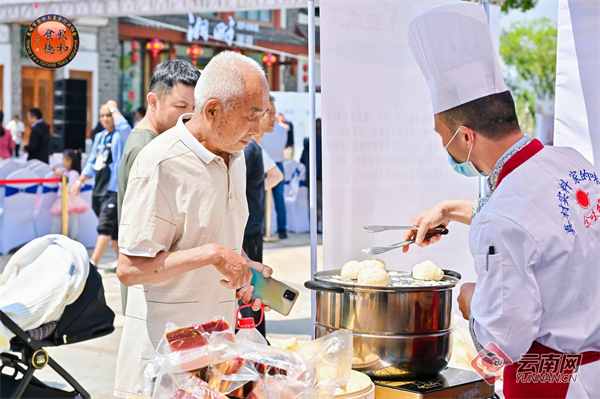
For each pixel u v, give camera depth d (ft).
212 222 5.61
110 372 11.87
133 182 5.41
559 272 4.50
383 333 5.16
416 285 5.33
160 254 5.35
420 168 7.80
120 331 14.58
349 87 7.23
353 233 7.34
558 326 4.66
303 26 50.57
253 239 11.33
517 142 4.94
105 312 8.23
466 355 6.72
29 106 36.55
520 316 4.45
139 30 40.88
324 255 7.16
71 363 12.44
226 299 5.91
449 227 8.31
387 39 7.42
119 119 19.62
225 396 4.35
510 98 4.99
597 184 5.01
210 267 5.72
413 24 5.33
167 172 5.40
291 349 4.94
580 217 4.67
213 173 5.58
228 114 5.26
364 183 7.39
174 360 4.43
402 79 7.56
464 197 8.22
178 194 5.45
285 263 22.41
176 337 4.61
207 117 5.34
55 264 7.86
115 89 39.78
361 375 5.14
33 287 7.79
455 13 5.03
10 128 33.60
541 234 4.46
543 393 4.82
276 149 28.22
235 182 5.97
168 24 41.47
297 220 30.14
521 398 4.86
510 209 4.57
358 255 7.39
